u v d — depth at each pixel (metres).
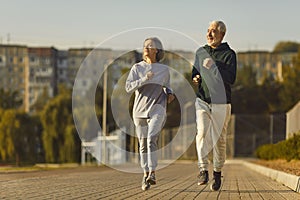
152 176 9.62
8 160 54.75
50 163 53.09
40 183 12.27
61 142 53.47
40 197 8.64
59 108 54.22
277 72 93.88
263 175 18.48
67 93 56.72
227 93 9.38
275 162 23.92
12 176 15.85
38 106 78.00
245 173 20.55
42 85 98.56
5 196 8.83
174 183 12.70
